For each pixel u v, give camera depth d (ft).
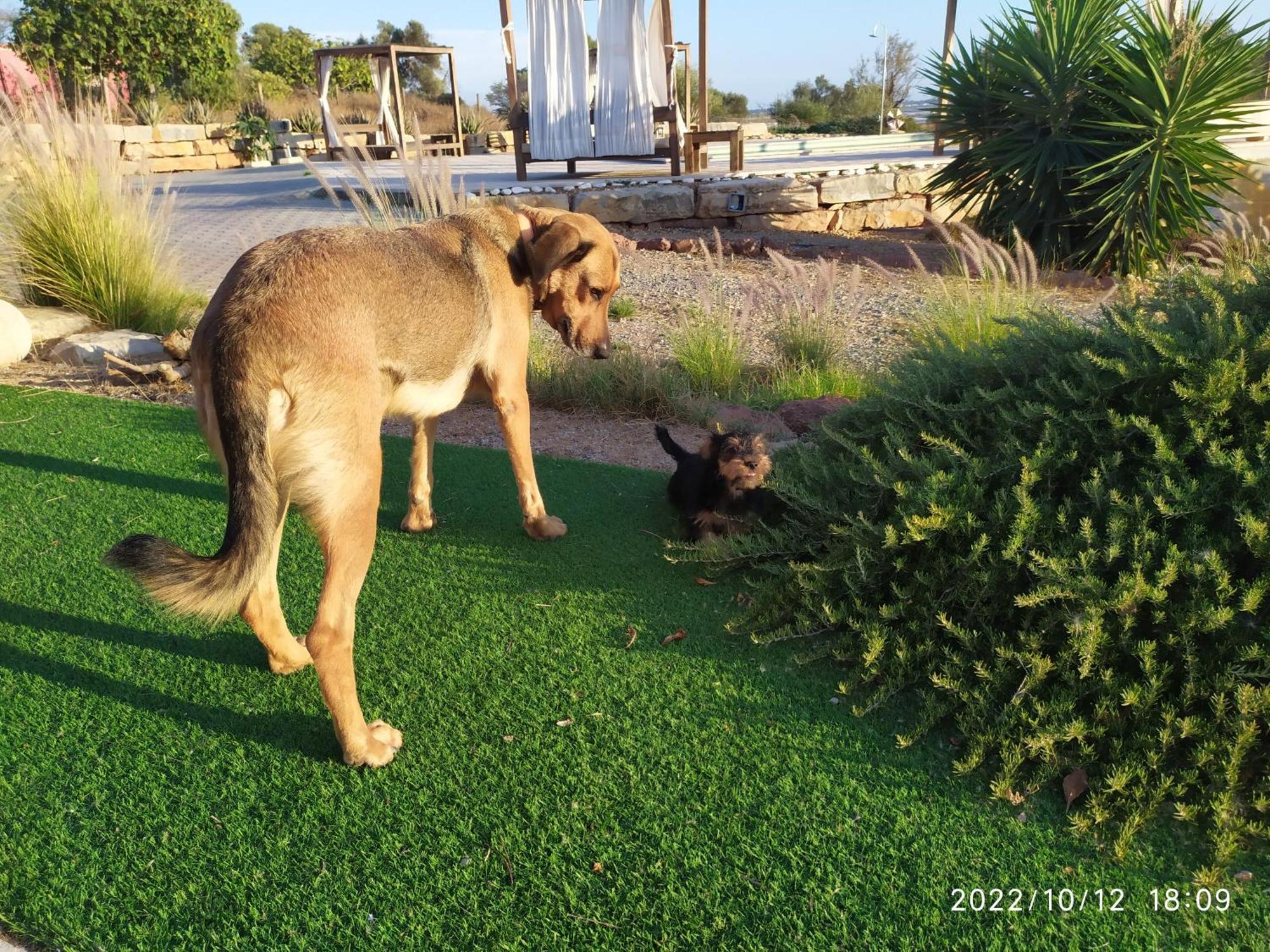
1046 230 39.17
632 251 41.50
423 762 9.96
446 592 13.25
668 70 48.29
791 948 7.82
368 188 24.25
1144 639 10.20
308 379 9.30
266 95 113.80
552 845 8.87
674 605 13.00
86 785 9.51
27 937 7.86
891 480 12.87
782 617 12.39
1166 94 35.50
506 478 17.40
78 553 13.99
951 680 10.64
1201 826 9.10
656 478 17.65
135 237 26.71
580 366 23.00
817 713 10.78
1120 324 13.16
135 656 11.63
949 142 43.91
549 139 48.29
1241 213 42.73
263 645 11.31
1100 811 9.09
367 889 8.37
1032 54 38.65
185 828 9.01
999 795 9.45
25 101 26.81
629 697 11.03
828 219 51.19
